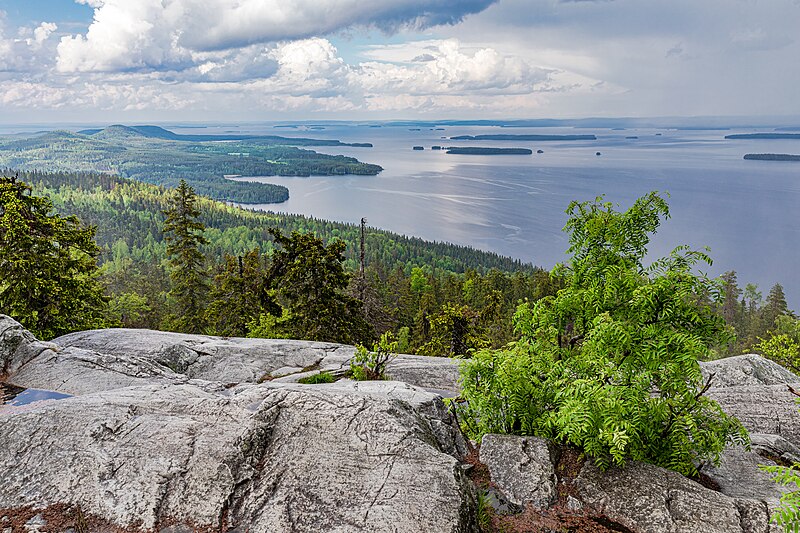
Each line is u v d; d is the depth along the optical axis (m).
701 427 6.44
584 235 7.50
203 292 33.16
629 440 5.82
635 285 6.64
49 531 4.79
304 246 25.69
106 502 5.07
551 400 7.03
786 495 4.66
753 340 60.34
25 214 19.28
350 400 6.64
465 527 4.95
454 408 8.12
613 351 6.51
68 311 20.17
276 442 5.94
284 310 25.64
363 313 35.47
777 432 8.70
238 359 13.03
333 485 5.27
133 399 6.75
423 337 36.78
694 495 5.68
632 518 5.53
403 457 5.67
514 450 6.56
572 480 6.17
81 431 5.94
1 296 18.42
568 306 7.28
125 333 14.02
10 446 5.76
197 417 6.32
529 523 5.54
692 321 6.42
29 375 9.23
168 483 5.27
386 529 4.68
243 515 5.02
